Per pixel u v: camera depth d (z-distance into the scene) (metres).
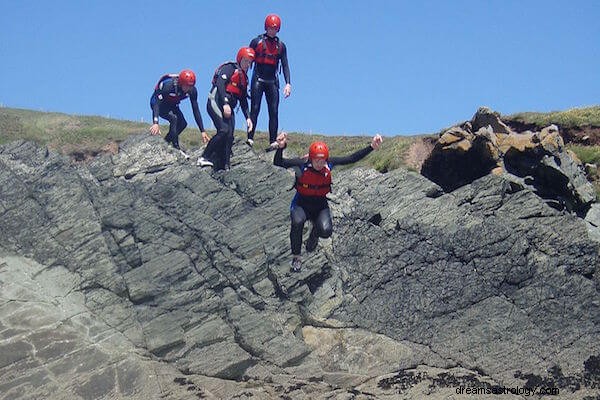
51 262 16.06
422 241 15.36
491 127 17.89
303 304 14.88
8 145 18.19
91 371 13.68
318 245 15.80
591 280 14.21
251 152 17.55
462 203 16.06
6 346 14.07
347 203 16.81
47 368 13.73
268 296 14.97
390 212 16.16
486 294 14.30
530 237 14.95
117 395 13.17
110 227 16.36
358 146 22.77
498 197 15.84
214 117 17.12
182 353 14.13
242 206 16.34
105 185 17.27
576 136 20.17
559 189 16.70
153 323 14.59
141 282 15.23
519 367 13.03
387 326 14.33
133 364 13.82
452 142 17.70
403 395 12.50
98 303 15.23
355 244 15.83
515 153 17.12
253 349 14.02
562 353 13.14
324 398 12.65
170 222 16.19
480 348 13.50
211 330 14.37
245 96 17.52
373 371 13.49
